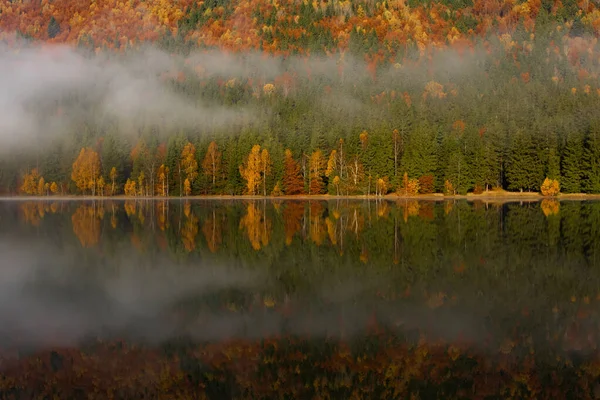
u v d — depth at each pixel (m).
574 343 18.58
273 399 15.03
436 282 27.61
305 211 77.88
